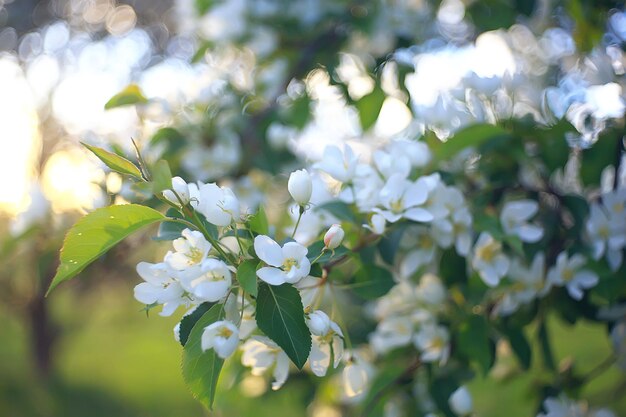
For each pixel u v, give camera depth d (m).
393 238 1.12
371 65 1.51
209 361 0.93
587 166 1.21
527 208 1.14
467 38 1.60
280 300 0.92
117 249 1.39
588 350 3.12
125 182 1.24
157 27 2.65
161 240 0.97
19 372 3.45
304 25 1.53
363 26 1.47
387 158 1.08
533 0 1.36
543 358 1.23
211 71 1.55
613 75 1.21
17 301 2.90
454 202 1.11
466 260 1.16
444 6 1.53
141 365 4.09
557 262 1.15
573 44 1.37
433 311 1.21
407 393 1.26
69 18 2.78
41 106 2.58
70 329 3.38
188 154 1.40
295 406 1.42
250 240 0.95
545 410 1.23
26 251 1.45
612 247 1.15
